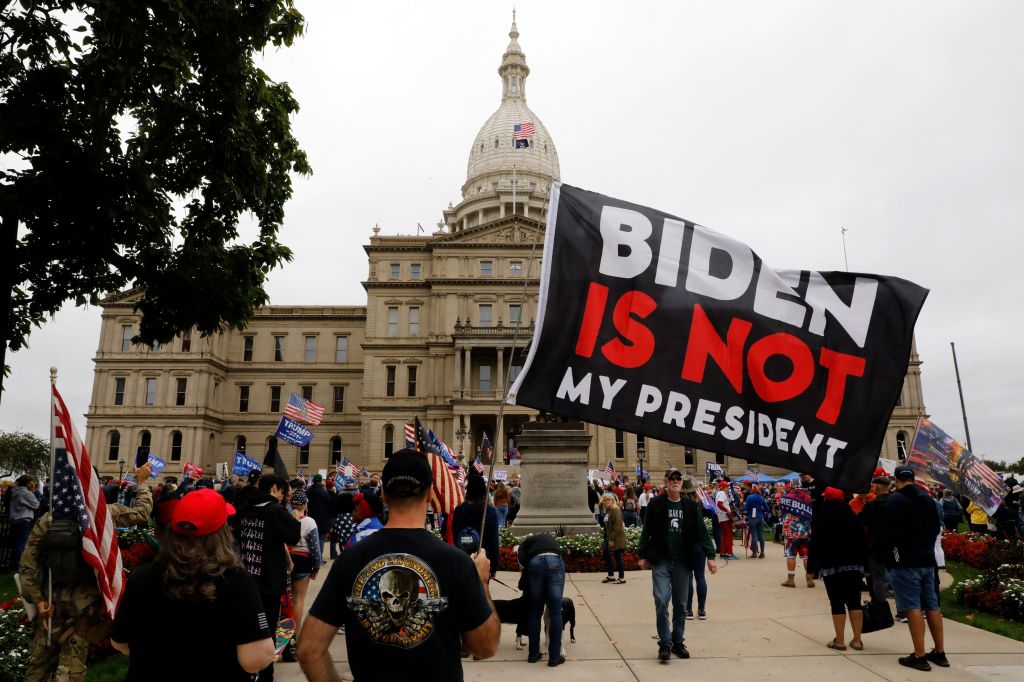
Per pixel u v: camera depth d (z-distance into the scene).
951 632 10.45
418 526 3.41
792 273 5.07
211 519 3.54
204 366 72.94
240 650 3.52
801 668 8.35
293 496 9.95
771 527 32.50
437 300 72.25
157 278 16.69
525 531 19.38
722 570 17.61
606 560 15.45
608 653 9.16
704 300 4.83
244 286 18.00
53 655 6.41
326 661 3.18
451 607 3.19
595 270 4.78
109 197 14.12
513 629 10.94
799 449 4.67
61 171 13.45
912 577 8.45
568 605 9.55
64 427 6.39
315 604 3.23
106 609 6.27
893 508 8.64
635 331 4.70
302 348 77.94
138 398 72.19
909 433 74.56
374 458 69.88
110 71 13.04
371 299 73.56
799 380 4.80
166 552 3.50
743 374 4.75
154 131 15.73
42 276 16.34
